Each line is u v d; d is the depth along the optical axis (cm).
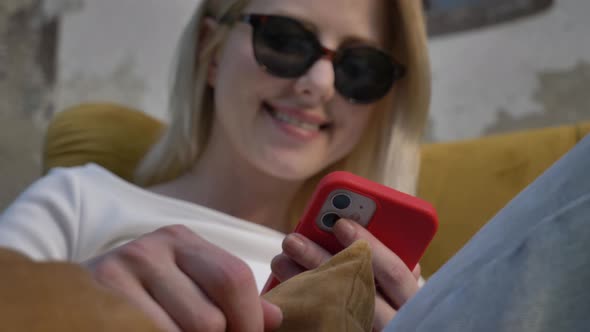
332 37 100
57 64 258
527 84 240
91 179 96
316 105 100
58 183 94
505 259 20
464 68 254
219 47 111
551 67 236
